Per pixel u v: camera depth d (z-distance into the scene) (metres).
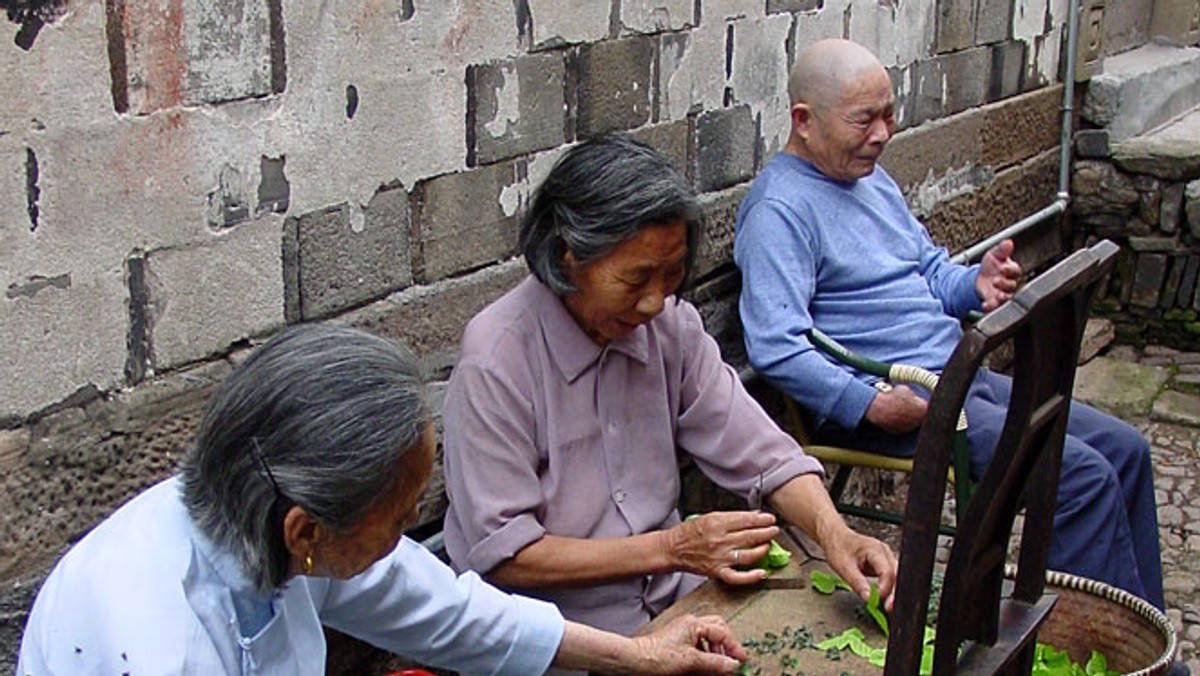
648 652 2.09
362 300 2.62
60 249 2.08
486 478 2.38
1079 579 2.56
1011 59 5.02
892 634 1.89
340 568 1.57
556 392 2.45
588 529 2.49
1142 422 5.11
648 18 3.20
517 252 2.96
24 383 2.07
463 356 2.43
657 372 2.55
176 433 2.30
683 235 2.32
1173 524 4.41
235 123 2.30
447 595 1.95
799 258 3.27
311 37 2.41
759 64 3.64
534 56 2.89
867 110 3.25
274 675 1.65
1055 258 5.71
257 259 2.39
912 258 3.50
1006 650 2.12
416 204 2.69
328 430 1.44
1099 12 5.59
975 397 3.35
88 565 1.53
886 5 4.16
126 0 2.10
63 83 2.04
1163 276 5.65
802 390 3.20
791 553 2.54
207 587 1.55
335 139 2.49
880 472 4.49
